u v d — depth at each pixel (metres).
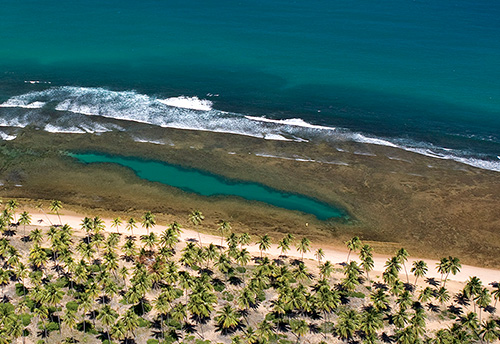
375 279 106.75
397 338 90.94
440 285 106.12
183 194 132.38
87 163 142.50
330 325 93.69
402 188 136.75
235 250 104.06
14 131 154.50
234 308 96.31
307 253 114.31
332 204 130.75
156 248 110.62
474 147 156.88
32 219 118.75
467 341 86.88
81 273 95.25
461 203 131.88
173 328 91.12
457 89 191.12
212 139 155.50
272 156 148.38
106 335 88.94
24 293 95.38
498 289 97.56
